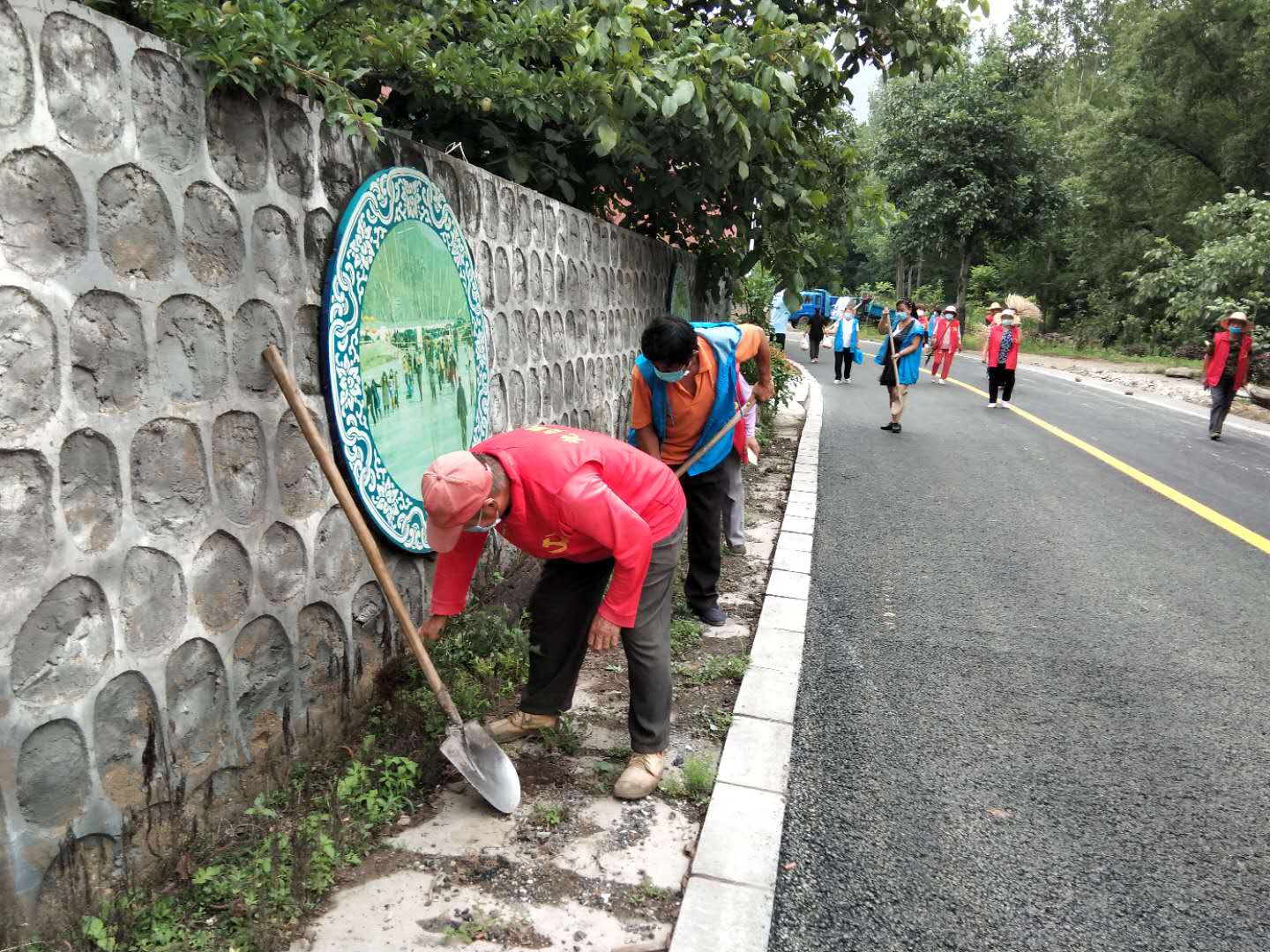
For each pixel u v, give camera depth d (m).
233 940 2.12
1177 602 5.16
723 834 2.72
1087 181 28.53
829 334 32.94
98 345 2.00
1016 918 2.46
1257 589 5.43
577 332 5.48
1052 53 33.81
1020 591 5.32
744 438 5.35
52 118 1.85
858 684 3.95
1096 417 13.33
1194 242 26.23
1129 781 3.21
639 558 2.59
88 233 1.95
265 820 2.51
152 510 2.18
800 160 6.57
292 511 2.73
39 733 1.89
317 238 2.79
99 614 2.03
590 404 5.80
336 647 2.99
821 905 2.46
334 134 2.87
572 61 4.47
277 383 2.63
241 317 2.47
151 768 2.20
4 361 1.77
